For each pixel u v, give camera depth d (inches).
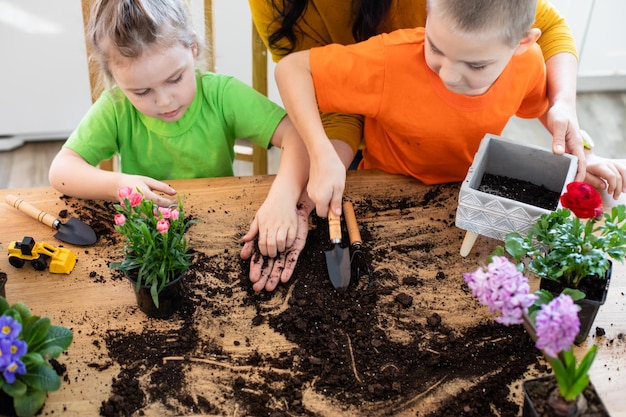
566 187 42.9
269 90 99.8
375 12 55.8
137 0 48.4
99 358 41.3
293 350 42.1
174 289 43.0
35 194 53.0
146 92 51.6
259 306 44.8
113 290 45.6
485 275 34.6
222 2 90.2
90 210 51.7
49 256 46.7
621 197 53.2
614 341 42.4
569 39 58.5
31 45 90.8
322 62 51.8
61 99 97.2
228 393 39.7
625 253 40.3
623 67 102.9
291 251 48.3
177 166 60.3
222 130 58.8
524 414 37.5
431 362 41.3
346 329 43.4
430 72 50.7
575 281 41.0
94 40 50.3
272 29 60.3
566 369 33.7
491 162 50.3
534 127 103.8
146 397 39.4
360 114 57.4
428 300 45.4
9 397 37.1
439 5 42.4
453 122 52.5
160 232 40.3
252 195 53.3
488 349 42.4
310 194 48.8
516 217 43.8
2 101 96.1
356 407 39.1
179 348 42.1
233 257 48.2
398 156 57.0
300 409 38.9
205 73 58.7
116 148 59.0
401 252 48.7
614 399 39.2
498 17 41.5
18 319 35.9
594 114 104.0
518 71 51.7
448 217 51.8
